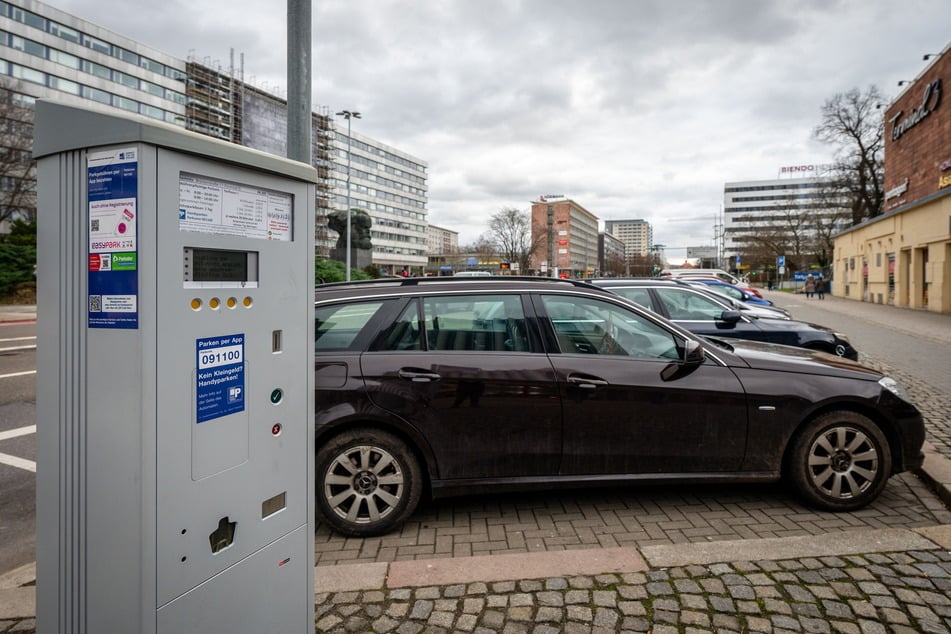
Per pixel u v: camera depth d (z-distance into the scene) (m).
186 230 1.66
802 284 56.06
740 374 3.91
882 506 4.01
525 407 3.74
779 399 3.85
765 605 2.63
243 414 1.87
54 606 1.74
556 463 3.78
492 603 2.71
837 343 7.50
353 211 48.19
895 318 20.02
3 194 35.28
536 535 3.66
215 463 1.77
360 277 43.22
